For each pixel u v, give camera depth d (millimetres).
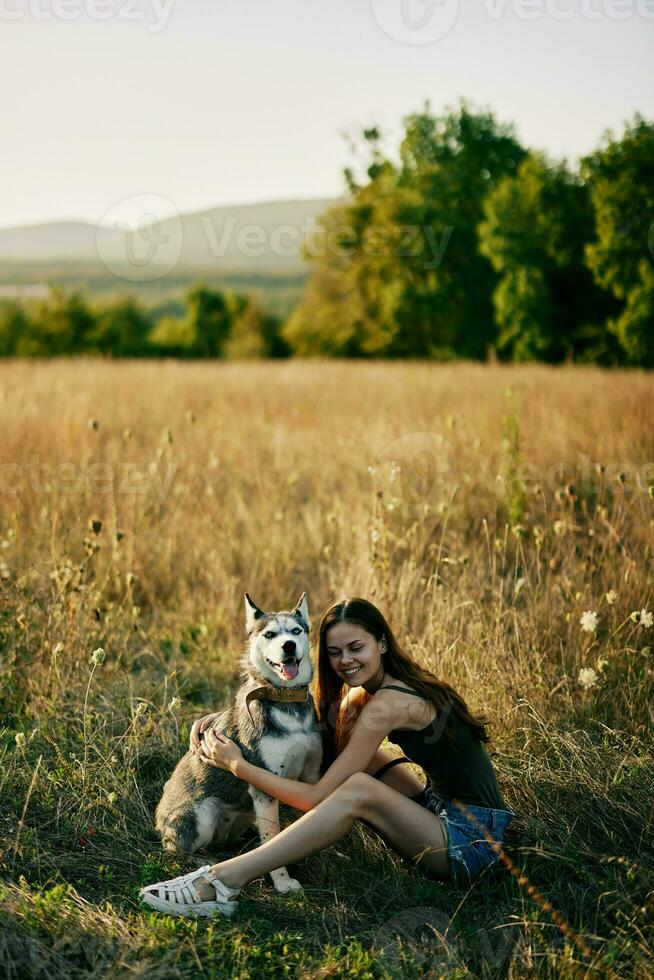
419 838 3371
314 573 6695
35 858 3482
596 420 10133
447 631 5062
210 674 5375
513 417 7430
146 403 12844
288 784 3422
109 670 5223
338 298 48688
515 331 34781
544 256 33844
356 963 2857
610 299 33656
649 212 23750
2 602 5527
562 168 34094
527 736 4230
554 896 3289
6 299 59219
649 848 3588
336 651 3598
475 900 3354
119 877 3510
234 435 10500
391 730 3475
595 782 3818
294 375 19000
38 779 4000
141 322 61750
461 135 42219
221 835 3768
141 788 4148
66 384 14078
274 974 2895
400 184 42781
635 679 4746
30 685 4930
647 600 5371
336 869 3590
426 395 13914
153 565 6727
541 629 5242
